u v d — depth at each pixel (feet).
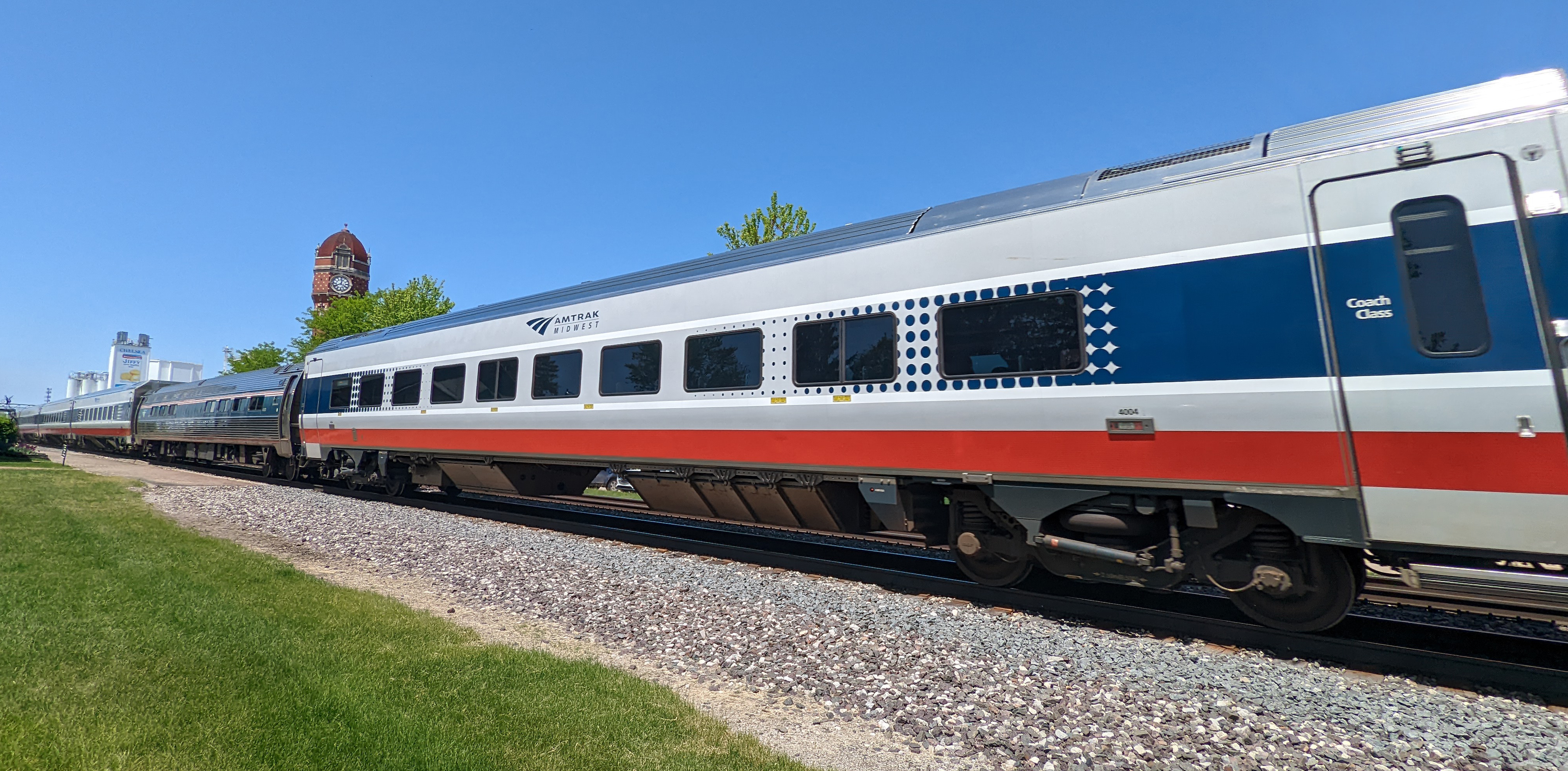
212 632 14.67
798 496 24.56
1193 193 17.12
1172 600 20.33
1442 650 15.92
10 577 19.06
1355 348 14.85
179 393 89.20
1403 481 14.26
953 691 13.41
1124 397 17.49
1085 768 10.52
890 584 22.62
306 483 58.85
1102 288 18.06
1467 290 13.94
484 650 14.73
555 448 31.58
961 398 20.12
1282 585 16.37
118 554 23.04
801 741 11.53
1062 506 18.63
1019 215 19.83
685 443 26.76
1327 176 15.58
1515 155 13.89
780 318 24.53
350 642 14.69
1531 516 13.12
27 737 9.72
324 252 216.54
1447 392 13.92
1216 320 16.43
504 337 35.14
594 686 12.94
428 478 41.60
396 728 10.53
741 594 20.51
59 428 150.82
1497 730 11.78
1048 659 15.14
